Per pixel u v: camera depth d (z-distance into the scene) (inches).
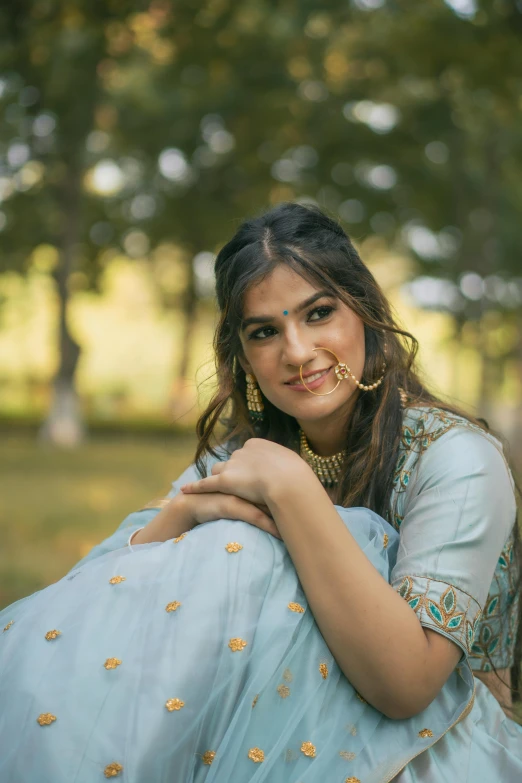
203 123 660.1
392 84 587.2
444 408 83.9
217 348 87.9
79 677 61.8
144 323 1279.5
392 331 82.9
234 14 490.6
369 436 82.4
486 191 650.8
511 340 925.2
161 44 550.9
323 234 81.7
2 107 621.9
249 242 81.0
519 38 358.6
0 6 442.6
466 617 68.1
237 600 64.6
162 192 746.8
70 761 58.5
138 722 59.8
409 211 716.0
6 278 835.4
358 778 63.4
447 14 366.9
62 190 666.2
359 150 645.3
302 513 66.9
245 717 61.7
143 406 1181.1
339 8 520.7
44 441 678.5
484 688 76.5
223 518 71.2
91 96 605.3
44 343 1231.5
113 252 819.4
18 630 66.7
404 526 74.1
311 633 66.5
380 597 64.9
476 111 581.3
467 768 67.3
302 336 78.8
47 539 251.3
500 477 75.0
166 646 62.5
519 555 83.5
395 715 66.2
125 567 68.4
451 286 760.3
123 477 433.7
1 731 60.7
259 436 94.2
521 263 751.1
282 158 679.7
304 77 597.9
